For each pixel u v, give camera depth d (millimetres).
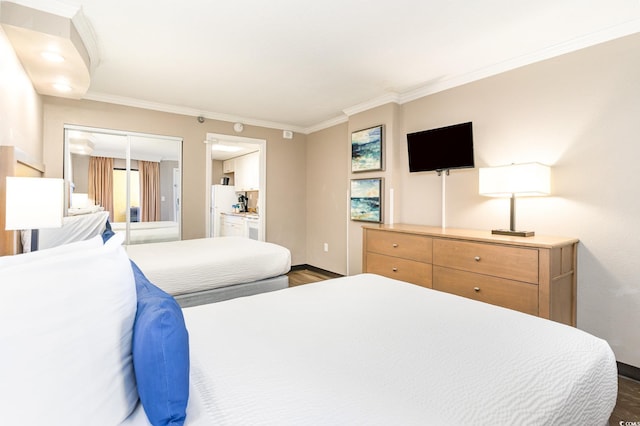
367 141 3975
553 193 2520
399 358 1010
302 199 5379
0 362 564
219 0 1976
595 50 2312
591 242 2324
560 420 797
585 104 2359
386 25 2250
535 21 2174
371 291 1766
